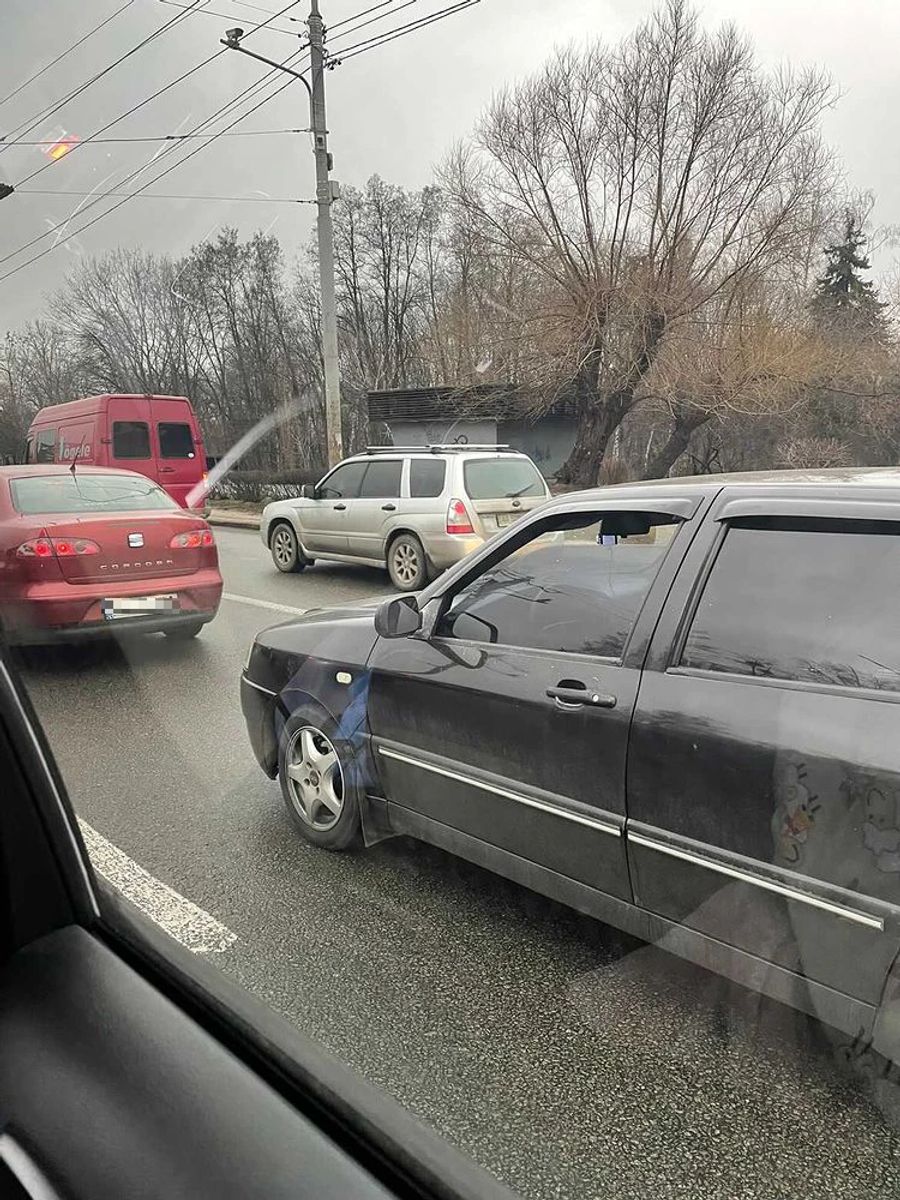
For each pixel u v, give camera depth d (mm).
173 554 6020
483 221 17016
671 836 2127
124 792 3559
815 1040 1854
